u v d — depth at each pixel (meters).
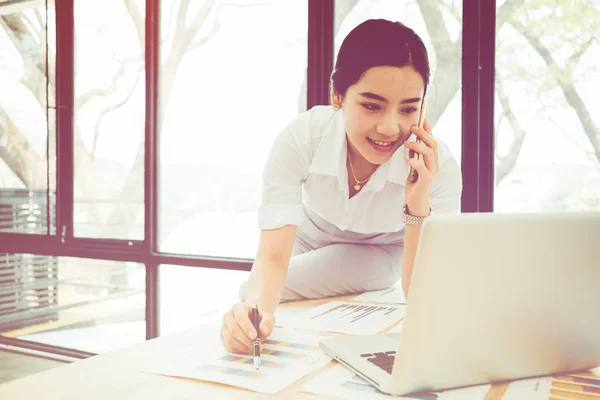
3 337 3.52
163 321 3.40
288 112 4.00
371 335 0.86
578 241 0.64
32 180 4.40
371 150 1.05
